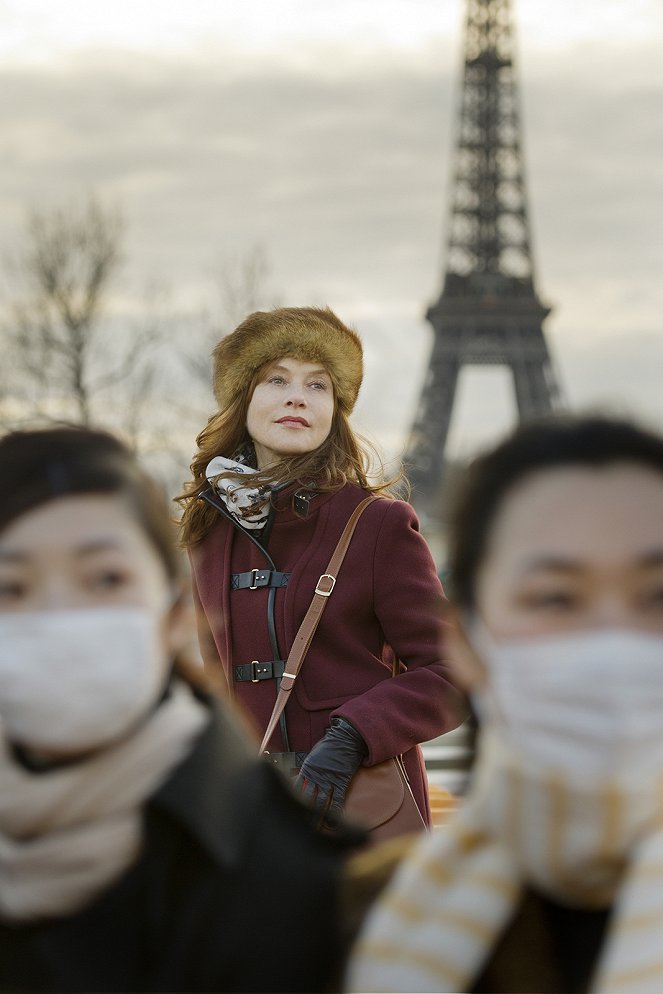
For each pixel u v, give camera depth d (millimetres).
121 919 1964
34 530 1898
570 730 1672
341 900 2035
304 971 1979
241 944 1961
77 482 1915
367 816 4355
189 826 1922
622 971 1655
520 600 1762
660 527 1744
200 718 2025
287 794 2117
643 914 1666
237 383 5070
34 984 1972
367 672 4672
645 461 1770
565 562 1737
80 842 1892
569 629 1746
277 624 4727
